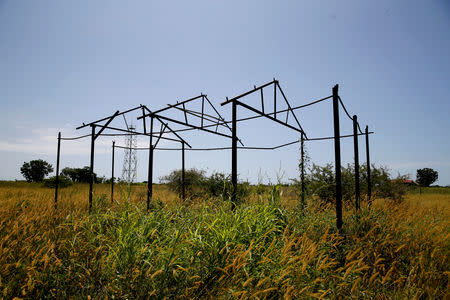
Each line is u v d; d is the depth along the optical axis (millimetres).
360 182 11094
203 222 3906
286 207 5305
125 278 2863
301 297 2594
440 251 3877
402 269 3783
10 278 3123
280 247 3596
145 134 8586
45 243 3922
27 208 6879
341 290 2906
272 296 2719
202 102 8445
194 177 16234
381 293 3064
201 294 2871
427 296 3090
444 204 10930
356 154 7133
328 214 5574
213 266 3076
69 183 22453
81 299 2859
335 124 5320
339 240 4477
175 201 5336
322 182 10062
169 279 2957
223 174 11898
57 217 5867
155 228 3848
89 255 3615
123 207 4449
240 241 3449
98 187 19000
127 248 3238
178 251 3174
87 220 4410
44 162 55625
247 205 5074
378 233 4695
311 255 2873
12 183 24938
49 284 3123
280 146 8750
